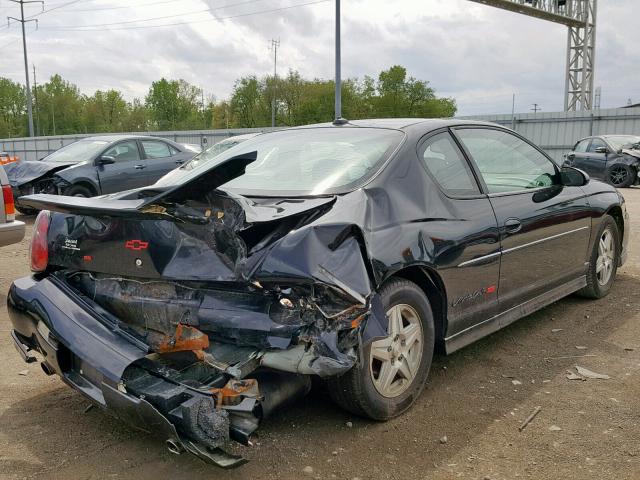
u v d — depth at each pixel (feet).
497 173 13.08
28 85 158.10
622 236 18.01
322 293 8.18
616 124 89.04
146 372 8.70
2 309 17.42
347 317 8.36
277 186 10.73
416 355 10.57
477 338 12.07
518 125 98.94
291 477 8.69
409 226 10.05
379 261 9.08
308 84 232.53
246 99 254.47
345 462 9.06
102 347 8.82
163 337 9.01
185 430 7.80
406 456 9.23
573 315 15.97
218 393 8.02
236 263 8.13
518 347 13.75
